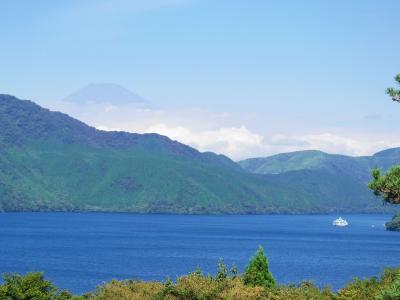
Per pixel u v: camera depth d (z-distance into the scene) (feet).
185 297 143.43
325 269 522.88
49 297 143.95
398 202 88.02
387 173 89.30
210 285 146.82
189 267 518.37
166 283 145.59
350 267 547.90
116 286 147.84
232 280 155.33
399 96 93.66
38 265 535.60
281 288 152.76
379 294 92.79
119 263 557.74
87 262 570.05
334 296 142.00
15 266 522.88
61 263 556.92
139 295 142.92
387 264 589.32
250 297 143.33
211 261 584.81
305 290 152.66
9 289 139.95
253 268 160.86
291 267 536.83
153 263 560.20
